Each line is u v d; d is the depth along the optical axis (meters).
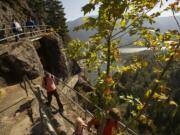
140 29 5.56
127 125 6.02
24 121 10.86
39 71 18.98
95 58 6.04
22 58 18.17
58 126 11.01
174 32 5.52
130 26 5.59
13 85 16.12
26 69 17.83
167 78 5.54
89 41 6.01
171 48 5.43
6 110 11.85
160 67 5.65
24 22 37.16
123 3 5.26
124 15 5.52
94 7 5.25
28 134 9.80
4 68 17.09
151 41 5.66
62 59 27.38
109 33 5.66
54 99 14.38
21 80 17.14
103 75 5.83
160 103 5.39
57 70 26.66
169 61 5.46
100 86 5.60
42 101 12.80
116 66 6.09
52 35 27.61
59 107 12.95
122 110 6.56
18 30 24.09
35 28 33.38
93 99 5.57
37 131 9.96
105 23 5.53
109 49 5.79
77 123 8.75
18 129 10.23
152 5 5.45
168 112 5.05
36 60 19.22
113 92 5.69
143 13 5.55
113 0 5.18
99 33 5.67
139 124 5.88
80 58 6.20
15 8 37.22
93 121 7.01
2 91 14.30
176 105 5.12
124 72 5.88
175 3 5.37
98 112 5.57
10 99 13.26
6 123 10.69
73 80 27.45
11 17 32.38
